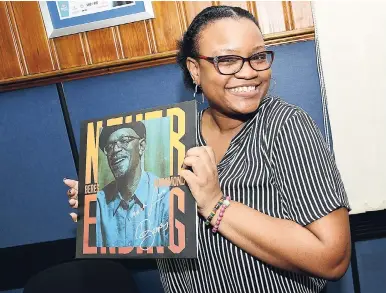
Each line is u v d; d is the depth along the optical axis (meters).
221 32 0.73
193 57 0.80
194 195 0.70
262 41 0.75
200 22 0.78
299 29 1.32
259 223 0.67
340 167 1.40
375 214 1.42
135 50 1.39
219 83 0.75
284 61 1.36
